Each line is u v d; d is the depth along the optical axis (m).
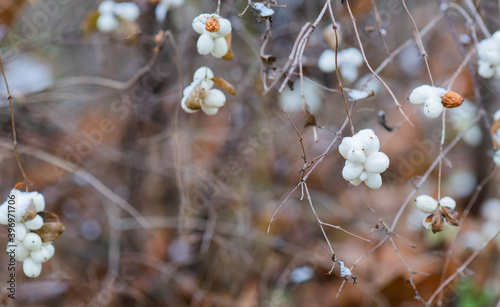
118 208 0.95
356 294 0.92
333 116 0.97
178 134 0.93
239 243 0.93
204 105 0.67
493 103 0.90
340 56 0.80
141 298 0.91
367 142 0.61
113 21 0.84
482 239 0.91
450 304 0.92
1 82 0.90
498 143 0.72
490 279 0.91
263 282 0.92
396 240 0.95
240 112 0.93
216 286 0.94
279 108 0.93
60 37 0.91
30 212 0.65
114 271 0.88
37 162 0.95
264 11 0.67
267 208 0.96
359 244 0.95
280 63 0.90
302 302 0.93
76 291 0.91
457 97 0.63
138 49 0.93
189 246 0.96
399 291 0.91
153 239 0.97
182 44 0.88
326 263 0.93
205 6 0.86
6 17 0.86
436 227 0.67
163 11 0.82
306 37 0.69
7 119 0.91
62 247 0.95
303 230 0.97
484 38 0.83
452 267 0.90
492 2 0.87
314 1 0.91
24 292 0.89
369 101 0.96
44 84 0.95
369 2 0.82
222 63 0.94
